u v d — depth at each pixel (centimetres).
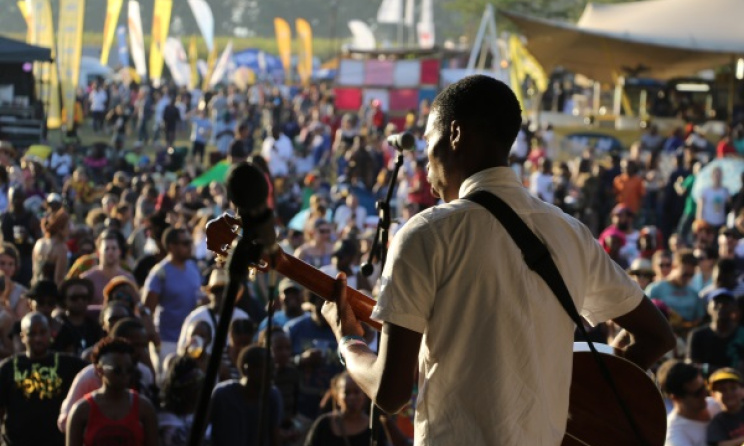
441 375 256
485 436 252
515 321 254
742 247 1273
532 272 258
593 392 286
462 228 255
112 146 2847
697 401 651
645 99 3012
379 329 283
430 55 3962
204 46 6475
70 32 2927
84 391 667
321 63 7156
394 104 3706
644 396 285
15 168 1709
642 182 1998
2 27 4169
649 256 1129
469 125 264
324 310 288
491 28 3341
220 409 671
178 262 951
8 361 699
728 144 2150
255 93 4272
